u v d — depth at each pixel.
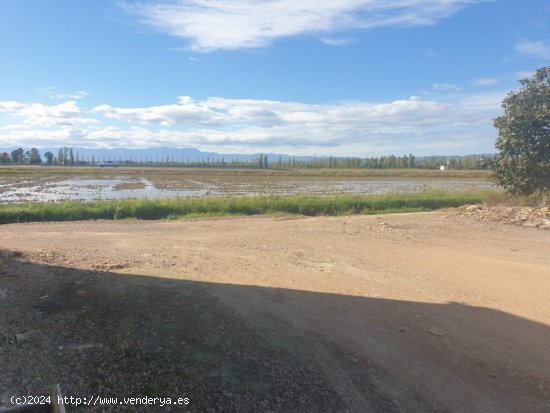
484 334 5.60
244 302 6.33
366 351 5.10
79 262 7.96
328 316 6.03
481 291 7.25
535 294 7.12
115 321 5.30
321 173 85.81
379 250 10.38
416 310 6.35
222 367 4.52
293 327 5.62
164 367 4.41
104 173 73.62
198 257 9.03
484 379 4.59
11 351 4.38
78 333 4.91
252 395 4.12
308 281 7.54
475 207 18.47
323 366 4.72
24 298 5.75
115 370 4.27
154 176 68.31
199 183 52.44
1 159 121.19
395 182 60.97
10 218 17.08
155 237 11.80
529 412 4.07
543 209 15.86
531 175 19.06
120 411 3.71
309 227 14.23
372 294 6.97
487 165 20.72
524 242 11.73
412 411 4.07
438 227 14.38
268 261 8.90
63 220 17.75
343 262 9.02
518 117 19.06
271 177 70.75
